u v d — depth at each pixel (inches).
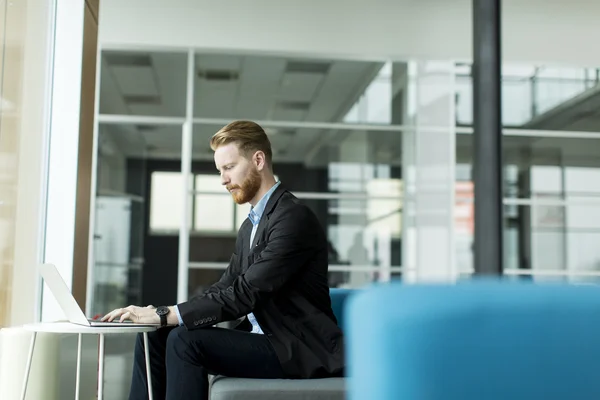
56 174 181.2
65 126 183.0
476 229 165.5
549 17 280.1
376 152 277.7
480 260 164.6
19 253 159.0
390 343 28.3
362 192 277.1
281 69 276.4
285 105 276.4
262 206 96.0
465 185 276.4
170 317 86.6
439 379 28.2
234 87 274.1
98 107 270.1
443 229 276.8
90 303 263.6
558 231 282.2
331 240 276.2
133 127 271.0
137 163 270.2
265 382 82.3
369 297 29.2
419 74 277.6
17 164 156.5
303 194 276.2
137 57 270.8
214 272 269.6
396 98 277.9
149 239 268.8
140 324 85.5
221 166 96.7
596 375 28.6
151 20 270.4
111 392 205.6
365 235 276.4
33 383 116.3
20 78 157.0
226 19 272.4
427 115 277.3
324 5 275.9
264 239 92.0
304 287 90.7
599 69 281.0
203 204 271.0
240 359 85.4
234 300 86.4
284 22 274.2
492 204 165.2
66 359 129.3
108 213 267.9
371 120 278.1
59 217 180.1
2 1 141.9
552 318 28.6
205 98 272.7
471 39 277.4
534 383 28.5
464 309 28.3
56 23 184.4
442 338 28.1
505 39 280.1
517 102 281.0
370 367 28.8
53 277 87.5
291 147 275.7
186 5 271.9
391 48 276.4
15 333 116.5
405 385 28.2
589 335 28.6
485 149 166.7
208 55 272.8
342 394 79.2
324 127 276.7
